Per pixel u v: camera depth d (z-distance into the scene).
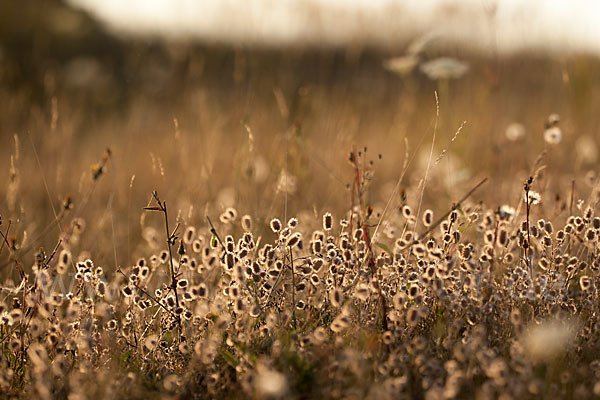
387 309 2.27
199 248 2.54
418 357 1.84
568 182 4.01
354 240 2.40
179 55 7.24
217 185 4.50
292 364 1.91
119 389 1.93
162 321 2.34
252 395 1.78
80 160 5.16
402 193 2.46
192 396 1.96
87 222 3.92
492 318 2.14
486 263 2.29
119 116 7.21
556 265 2.28
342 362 1.81
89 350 2.10
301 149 4.30
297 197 4.18
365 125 6.07
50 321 2.17
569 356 2.03
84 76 7.98
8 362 2.16
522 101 5.79
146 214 4.11
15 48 9.80
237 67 6.02
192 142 5.23
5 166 5.00
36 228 3.80
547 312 2.20
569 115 5.61
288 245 2.19
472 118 5.37
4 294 2.60
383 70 6.83
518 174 4.38
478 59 5.89
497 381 1.69
